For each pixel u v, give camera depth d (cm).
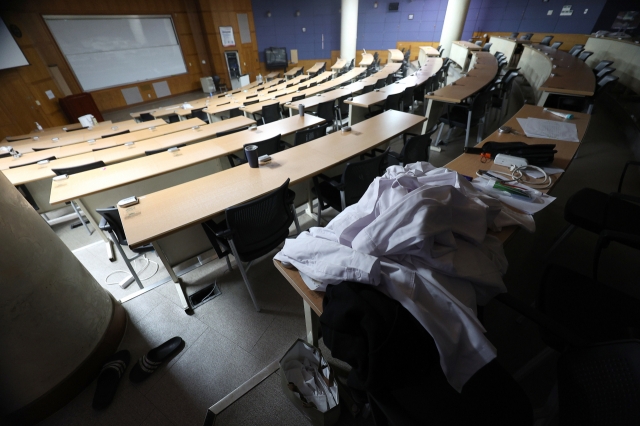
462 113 356
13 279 103
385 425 80
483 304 88
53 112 611
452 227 86
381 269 80
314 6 1073
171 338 152
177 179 252
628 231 128
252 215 142
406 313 73
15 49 502
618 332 89
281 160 202
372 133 245
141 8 772
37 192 254
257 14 1093
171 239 169
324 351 140
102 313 144
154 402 127
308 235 102
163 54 859
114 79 775
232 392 128
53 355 119
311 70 931
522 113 232
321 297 88
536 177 141
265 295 177
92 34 703
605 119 398
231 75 1009
